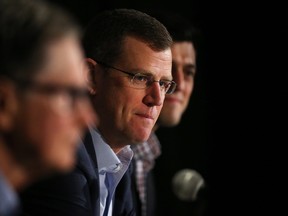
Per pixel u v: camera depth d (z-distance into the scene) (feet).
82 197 14.03
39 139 8.55
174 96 22.54
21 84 8.38
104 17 15.78
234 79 31.99
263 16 31.30
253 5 31.37
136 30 15.26
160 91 15.35
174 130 31.12
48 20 8.45
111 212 16.25
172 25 22.59
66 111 8.66
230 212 32.40
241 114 32.19
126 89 15.12
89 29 15.80
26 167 8.75
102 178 15.66
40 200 13.51
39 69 8.39
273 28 31.22
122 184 16.38
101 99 15.35
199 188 24.81
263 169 32.07
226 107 32.50
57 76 8.52
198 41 24.53
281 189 31.68
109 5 29.01
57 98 8.55
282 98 31.45
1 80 8.36
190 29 22.89
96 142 15.34
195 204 25.29
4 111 8.45
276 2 31.07
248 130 32.14
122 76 15.14
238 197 32.40
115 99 15.20
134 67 15.10
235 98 32.14
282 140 31.55
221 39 31.78
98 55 15.39
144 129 15.26
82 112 8.86
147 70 15.11
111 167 15.55
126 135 15.30
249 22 31.50
